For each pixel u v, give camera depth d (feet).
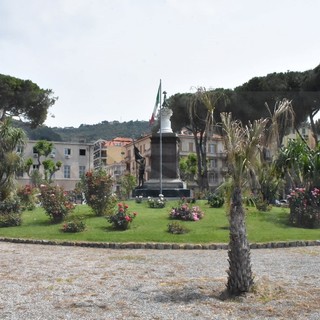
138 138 240.73
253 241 46.60
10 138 72.43
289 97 123.03
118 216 52.85
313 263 34.73
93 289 24.82
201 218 59.57
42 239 48.83
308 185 62.80
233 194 23.75
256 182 25.00
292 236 49.65
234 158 23.86
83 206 75.87
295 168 64.69
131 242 45.68
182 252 41.78
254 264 34.06
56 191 61.31
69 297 22.81
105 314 19.53
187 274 29.78
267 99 123.34
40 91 157.38
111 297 22.85
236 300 21.95
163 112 100.07
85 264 34.09
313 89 122.72
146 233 49.80
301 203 57.52
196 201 81.25
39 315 19.29
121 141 332.39
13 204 61.98
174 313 19.67
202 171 153.58
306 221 56.54
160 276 29.01
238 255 23.24
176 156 96.32
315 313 19.70
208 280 27.40
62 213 58.75
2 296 22.90
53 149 224.74
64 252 41.47
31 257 37.70
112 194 64.39
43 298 22.54
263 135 25.23
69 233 51.42
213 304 21.27
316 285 26.02
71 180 225.97
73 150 229.04
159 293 23.76
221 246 44.19
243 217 23.72
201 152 155.43
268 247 45.44
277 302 21.65
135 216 57.67
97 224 55.72
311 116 126.82
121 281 27.20
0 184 71.00
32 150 219.20
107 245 45.34
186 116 135.23
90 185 63.31
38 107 158.20
